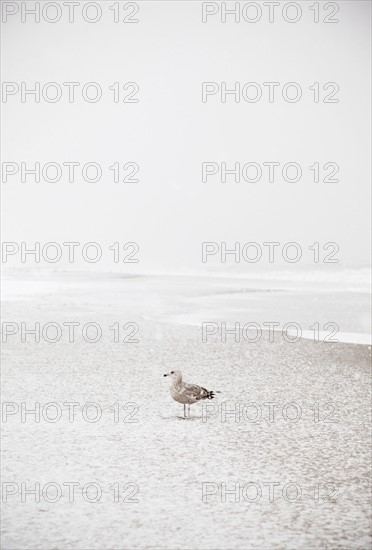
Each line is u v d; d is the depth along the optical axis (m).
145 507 5.93
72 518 5.69
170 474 6.84
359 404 9.96
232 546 5.12
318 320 20.86
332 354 14.47
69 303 27.23
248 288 36.38
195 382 11.48
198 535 5.33
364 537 5.31
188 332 18.11
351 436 8.25
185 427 8.66
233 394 10.62
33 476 6.75
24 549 5.05
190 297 30.16
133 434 8.31
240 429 8.58
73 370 12.57
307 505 6.00
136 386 11.17
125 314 22.91
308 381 11.63
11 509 5.90
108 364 13.21
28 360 13.69
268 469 7.00
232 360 13.71
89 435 8.26
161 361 13.57
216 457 7.39
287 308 24.64
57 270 67.50
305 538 5.29
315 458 7.38
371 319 20.89
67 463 7.17
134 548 5.09
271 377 11.98
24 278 49.09
